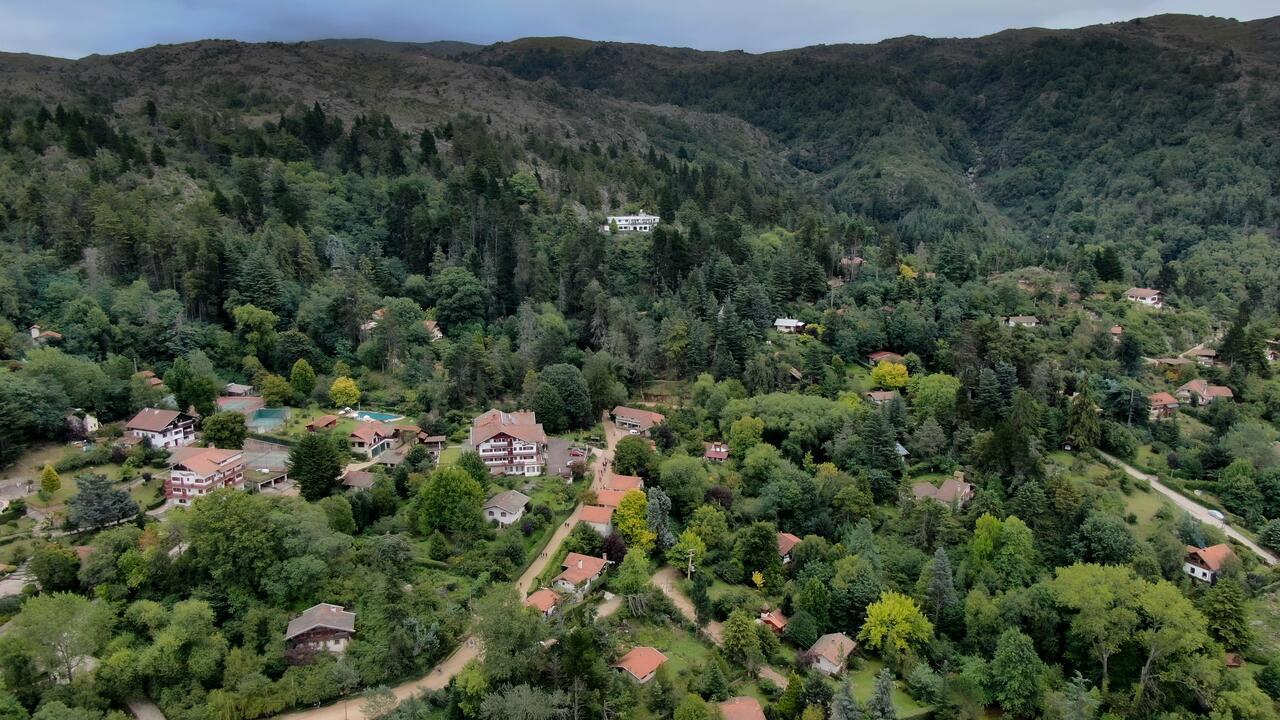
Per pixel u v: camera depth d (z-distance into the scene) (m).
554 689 100.62
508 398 184.50
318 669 101.62
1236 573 133.75
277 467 144.50
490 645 100.62
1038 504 142.12
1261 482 159.75
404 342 192.50
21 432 138.62
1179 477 168.25
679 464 148.88
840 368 196.75
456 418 171.88
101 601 101.38
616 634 115.44
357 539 123.81
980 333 194.50
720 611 125.25
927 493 152.38
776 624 124.12
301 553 112.06
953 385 183.50
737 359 195.25
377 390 183.50
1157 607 115.19
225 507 112.00
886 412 173.00
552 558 127.44
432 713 99.88
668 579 133.38
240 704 96.81
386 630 107.69
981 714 112.50
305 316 194.00
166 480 133.25
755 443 163.88
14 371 149.75
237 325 190.00
